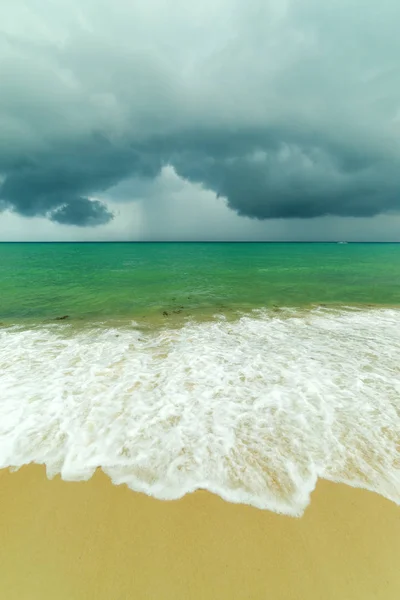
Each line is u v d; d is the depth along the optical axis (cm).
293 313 1192
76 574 265
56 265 3266
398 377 632
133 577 262
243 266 3228
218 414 496
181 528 304
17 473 371
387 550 283
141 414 494
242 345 825
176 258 4528
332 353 766
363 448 416
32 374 638
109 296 1532
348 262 3606
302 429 458
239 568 269
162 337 894
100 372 649
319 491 346
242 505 329
